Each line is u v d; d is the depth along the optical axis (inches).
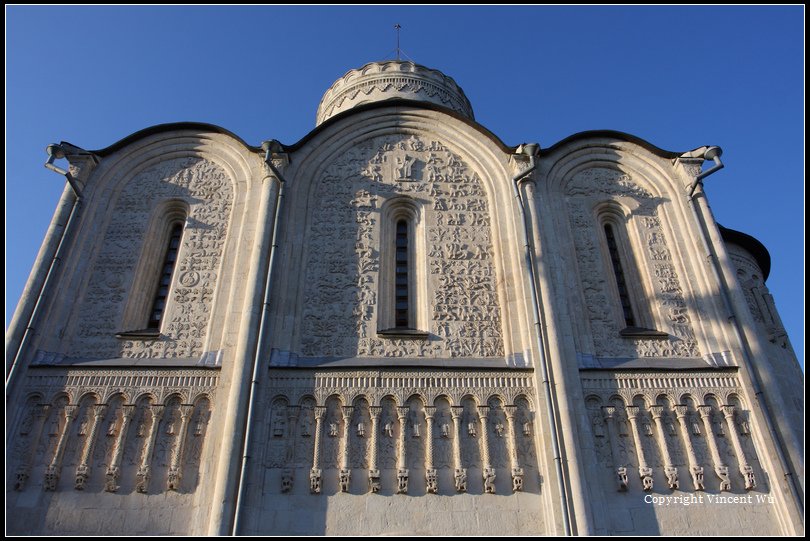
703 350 595.8
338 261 645.9
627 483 507.5
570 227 682.8
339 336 593.3
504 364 569.9
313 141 729.6
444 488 503.8
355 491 500.1
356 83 1004.6
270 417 532.1
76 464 509.7
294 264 631.8
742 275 726.5
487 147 733.9
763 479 515.5
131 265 640.4
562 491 490.6
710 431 535.2
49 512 485.1
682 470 520.1
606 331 609.0
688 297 634.2
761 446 527.8
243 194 690.8
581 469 503.2
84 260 633.6
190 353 578.9
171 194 697.0
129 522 482.6
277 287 611.5
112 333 592.1
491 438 528.7
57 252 618.8
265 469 506.3
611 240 698.8
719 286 623.5
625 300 654.5
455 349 587.2
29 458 508.1
